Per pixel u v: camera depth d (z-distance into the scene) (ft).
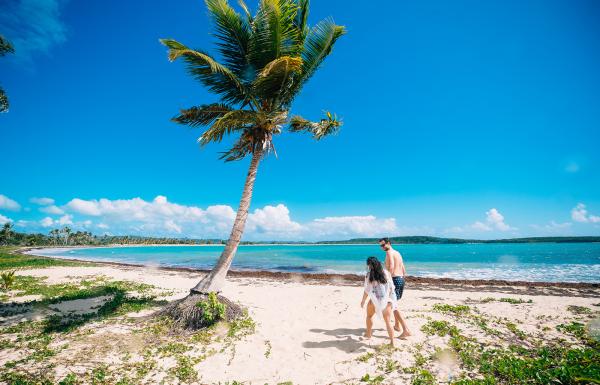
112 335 23.03
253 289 47.75
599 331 23.68
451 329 23.44
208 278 27.61
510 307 32.81
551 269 80.59
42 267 80.89
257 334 23.77
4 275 42.80
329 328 25.08
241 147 32.14
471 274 72.74
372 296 20.89
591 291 46.34
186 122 29.81
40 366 17.80
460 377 16.14
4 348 20.66
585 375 14.99
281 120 28.48
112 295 40.32
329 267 98.48
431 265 98.53
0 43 27.61
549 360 17.62
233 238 28.53
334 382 15.98
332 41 30.55
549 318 27.91
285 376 16.72
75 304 34.53
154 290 45.21
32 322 26.61
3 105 30.76
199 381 16.24
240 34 28.22
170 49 22.80
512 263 101.40
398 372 16.83
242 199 29.17
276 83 28.14
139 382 16.02
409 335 21.93
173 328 24.20
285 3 28.07
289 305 34.55
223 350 20.33
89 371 17.25
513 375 15.93
